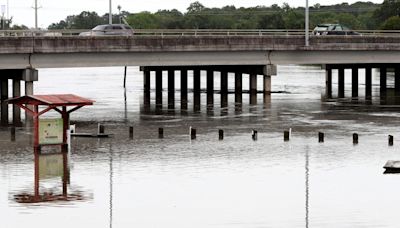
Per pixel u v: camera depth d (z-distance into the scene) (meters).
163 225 55.66
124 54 113.88
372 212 58.75
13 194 62.59
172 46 115.50
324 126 94.62
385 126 94.69
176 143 83.06
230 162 73.69
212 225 55.72
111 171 69.94
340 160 74.75
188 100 123.56
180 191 63.72
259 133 89.56
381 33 139.38
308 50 123.81
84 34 121.94
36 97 78.38
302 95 130.75
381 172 70.12
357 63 129.00
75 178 67.50
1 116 102.69
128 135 87.94
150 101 122.31
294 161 74.25
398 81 139.25
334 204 60.62
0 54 104.94
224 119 100.75
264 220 56.84
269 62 123.94
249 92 130.50
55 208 59.12
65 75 182.88
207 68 131.50
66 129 79.12
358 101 121.88
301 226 55.72
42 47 106.75
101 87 147.12
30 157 75.25
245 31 128.25
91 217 57.16
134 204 60.25
